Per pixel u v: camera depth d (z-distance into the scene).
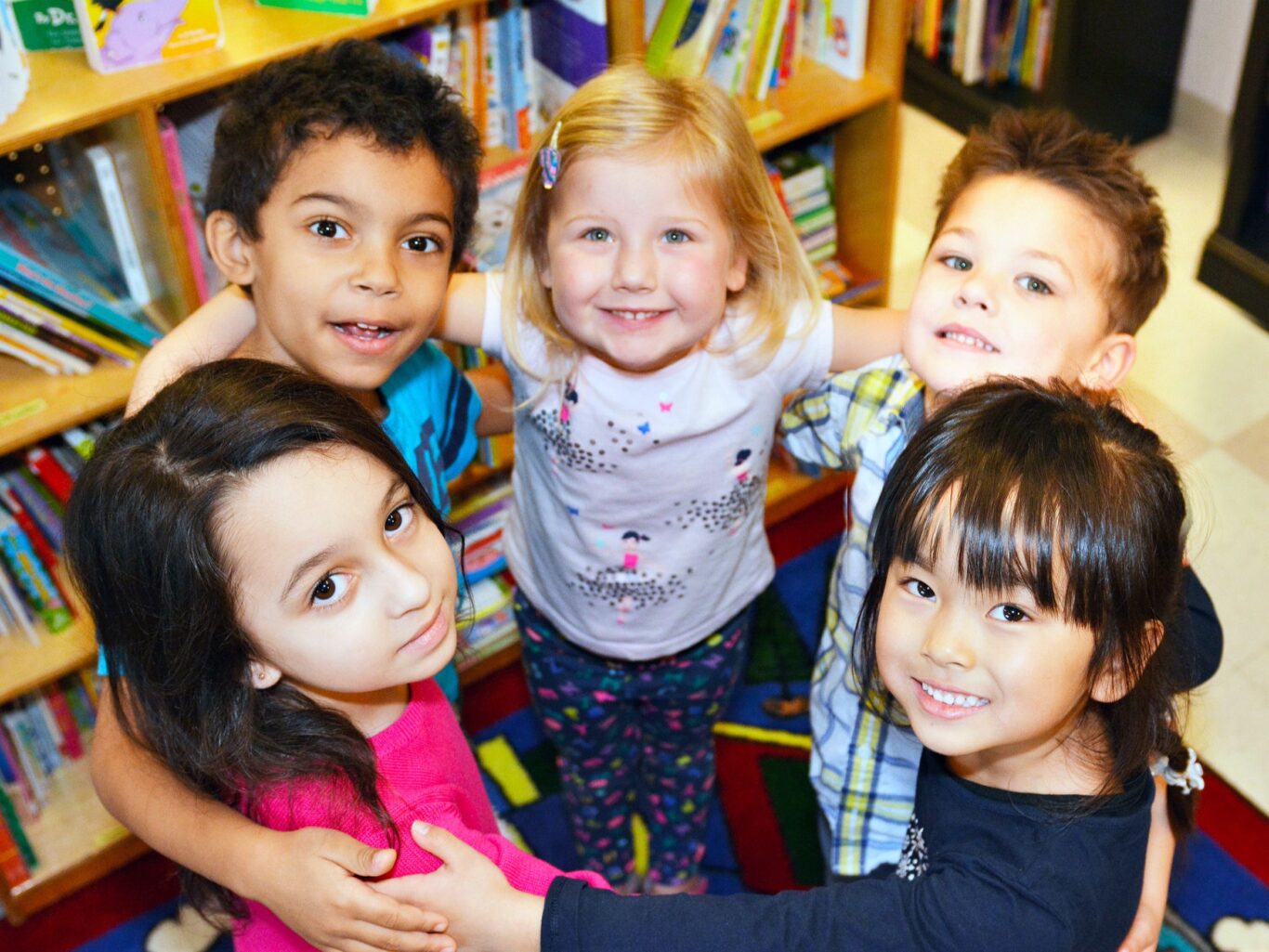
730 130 1.35
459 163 1.35
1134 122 3.31
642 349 1.38
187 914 2.01
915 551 1.03
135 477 0.96
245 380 1.00
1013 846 1.05
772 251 1.43
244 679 1.00
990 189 1.33
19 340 1.75
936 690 1.05
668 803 1.93
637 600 1.63
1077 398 1.08
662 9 2.04
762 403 1.51
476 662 2.30
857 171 2.38
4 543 1.84
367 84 1.28
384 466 1.00
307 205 1.26
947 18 3.33
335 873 0.98
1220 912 1.94
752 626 2.37
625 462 1.50
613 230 1.34
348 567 0.98
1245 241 2.91
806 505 2.60
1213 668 1.37
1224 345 2.87
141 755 1.14
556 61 2.01
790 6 2.14
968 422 1.05
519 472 1.66
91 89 1.59
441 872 1.02
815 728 1.53
